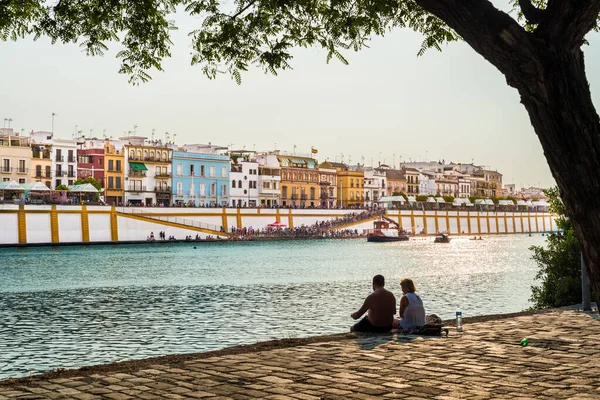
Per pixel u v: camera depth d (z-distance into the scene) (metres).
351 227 138.25
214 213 115.81
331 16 9.54
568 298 20.73
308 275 55.53
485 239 149.62
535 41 5.03
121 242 100.25
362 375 9.88
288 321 28.97
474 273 58.31
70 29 10.07
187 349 22.69
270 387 9.12
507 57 5.06
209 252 88.00
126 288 44.84
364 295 40.16
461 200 188.62
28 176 112.56
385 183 180.75
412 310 14.45
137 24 9.97
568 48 5.02
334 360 11.07
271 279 51.72
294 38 9.93
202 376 9.84
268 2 9.30
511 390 8.90
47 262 68.06
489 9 5.12
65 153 118.25
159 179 128.62
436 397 8.54
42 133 120.06
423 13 9.72
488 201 198.88
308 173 159.50
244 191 144.00
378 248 103.62
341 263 70.56
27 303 36.75
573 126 4.95
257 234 121.12
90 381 9.51
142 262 69.38
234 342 24.00
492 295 39.75
